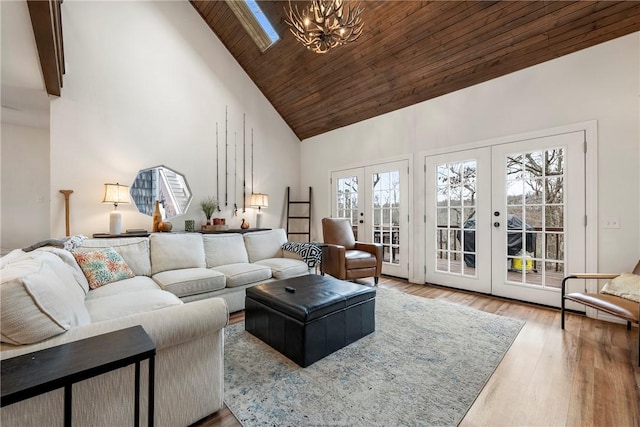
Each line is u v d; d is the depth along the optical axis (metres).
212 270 2.84
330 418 1.38
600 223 2.66
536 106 3.02
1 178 4.48
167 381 1.24
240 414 1.41
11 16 2.02
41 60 2.52
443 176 3.85
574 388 1.61
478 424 1.35
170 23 4.19
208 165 4.57
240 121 4.98
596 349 2.06
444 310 2.88
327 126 5.34
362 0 3.19
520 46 2.93
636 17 2.39
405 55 3.53
